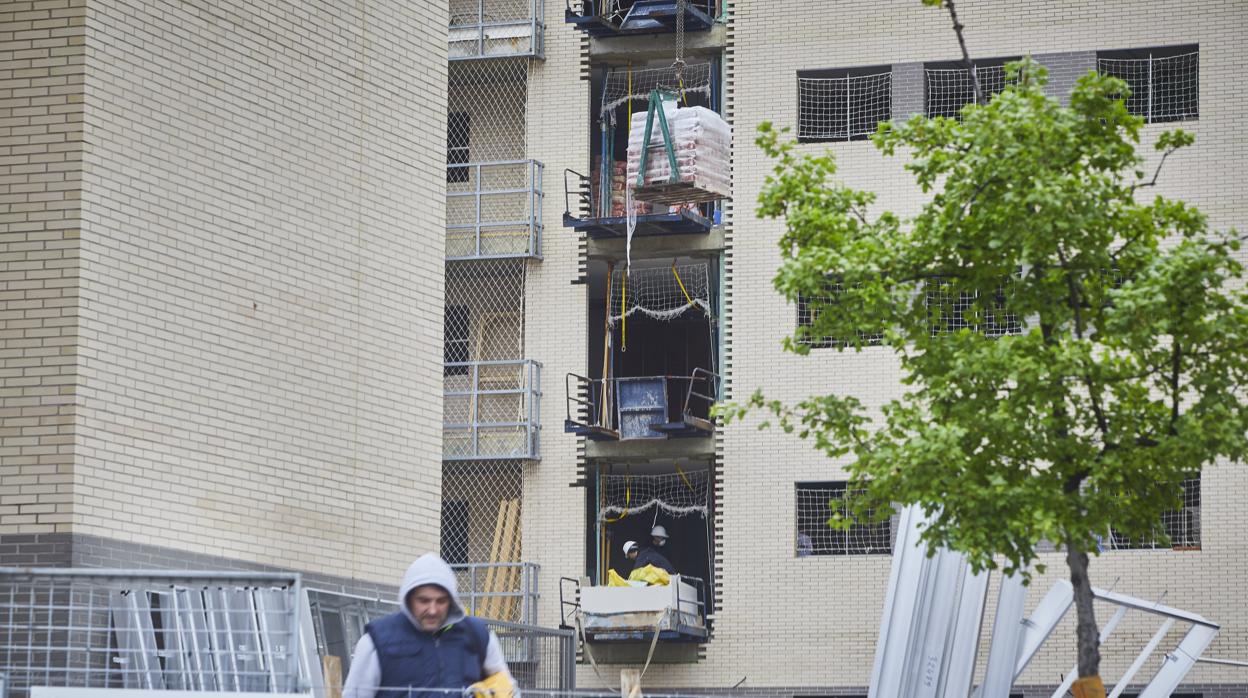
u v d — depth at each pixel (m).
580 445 51.53
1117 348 21.52
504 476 52.03
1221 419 20.72
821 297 22.39
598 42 52.88
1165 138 22.03
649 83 54.41
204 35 26.89
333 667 17.28
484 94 53.72
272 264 27.78
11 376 23.95
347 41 29.89
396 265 30.50
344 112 29.67
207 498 25.95
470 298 52.97
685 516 54.28
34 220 24.33
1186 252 20.52
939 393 21.14
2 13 24.89
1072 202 20.59
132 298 25.00
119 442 24.45
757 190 51.44
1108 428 21.17
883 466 21.27
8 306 24.17
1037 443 20.89
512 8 53.44
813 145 51.22
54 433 23.72
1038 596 47.72
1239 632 46.59
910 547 35.16
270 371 27.50
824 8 51.66
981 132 21.03
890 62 50.94
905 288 21.95
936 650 34.38
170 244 25.83
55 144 24.48
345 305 29.25
